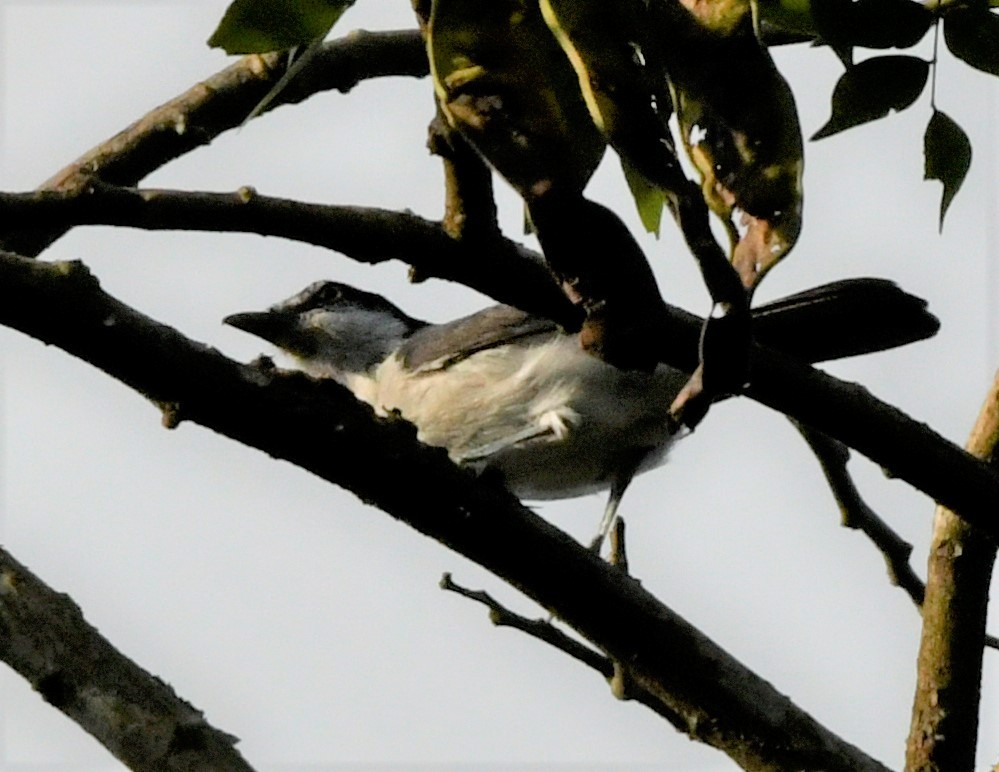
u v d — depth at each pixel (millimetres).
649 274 4035
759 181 4105
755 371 5004
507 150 3896
